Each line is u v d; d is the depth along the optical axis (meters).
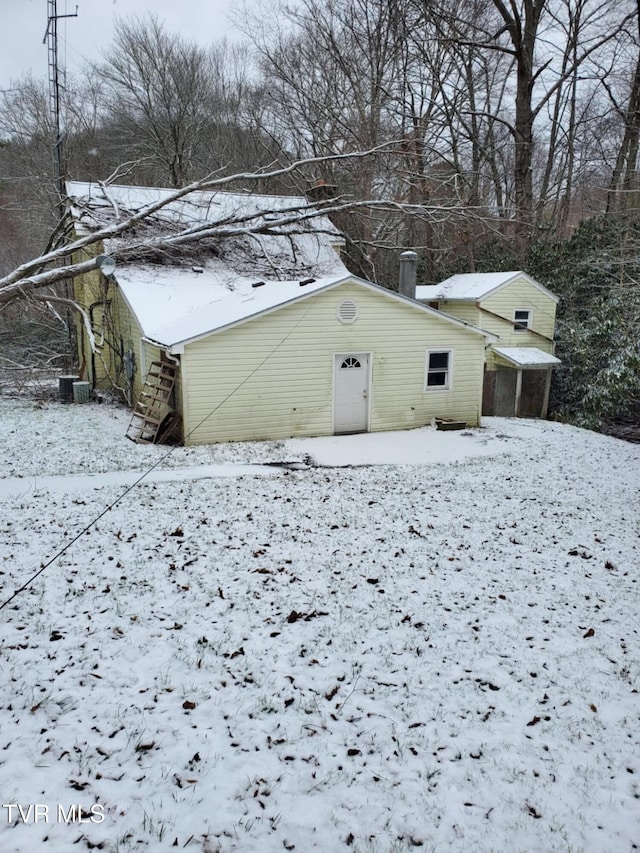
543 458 13.91
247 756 4.11
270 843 3.43
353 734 4.40
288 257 19.92
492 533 8.73
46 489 9.98
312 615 6.12
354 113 27.12
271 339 14.26
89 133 30.83
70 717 4.39
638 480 12.30
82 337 22.91
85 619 5.82
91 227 17.84
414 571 7.28
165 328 14.74
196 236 16.08
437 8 25.28
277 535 8.27
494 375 22.61
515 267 26.58
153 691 4.77
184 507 9.31
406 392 16.28
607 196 29.02
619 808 3.79
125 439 13.85
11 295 12.00
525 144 27.36
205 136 31.47
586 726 4.59
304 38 27.38
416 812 3.71
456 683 5.09
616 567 7.68
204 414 13.86
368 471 12.23
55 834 3.36
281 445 14.12
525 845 3.50
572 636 5.94
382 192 26.36
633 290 20.00
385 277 30.22
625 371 20.36
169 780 3.84
